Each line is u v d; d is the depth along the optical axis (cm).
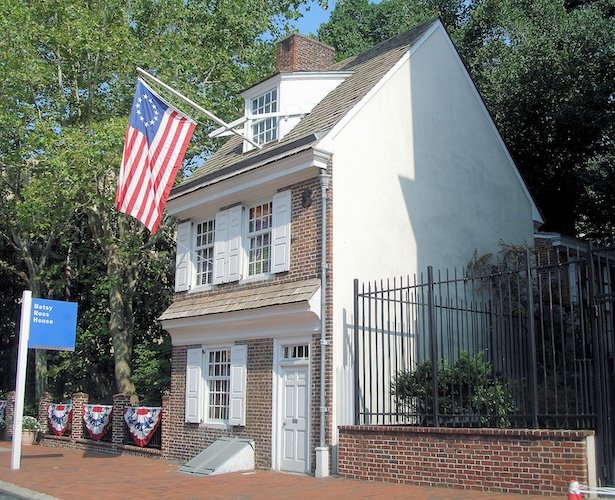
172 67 2288
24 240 2555
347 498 1032
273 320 1473
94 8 2241
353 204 1462
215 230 1745
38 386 2611
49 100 2342
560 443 971
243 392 1540
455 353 1580
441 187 1661
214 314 1611
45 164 2122
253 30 2545
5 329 3109
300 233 1467
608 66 2302
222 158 1936
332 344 1359
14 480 1348
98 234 2412
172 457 1733
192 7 2453
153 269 2558
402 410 1386
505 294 1653
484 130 1820
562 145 2475
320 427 1331
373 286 1460
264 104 1808
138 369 2295
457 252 1661
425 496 1016
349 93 1627
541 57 2386
